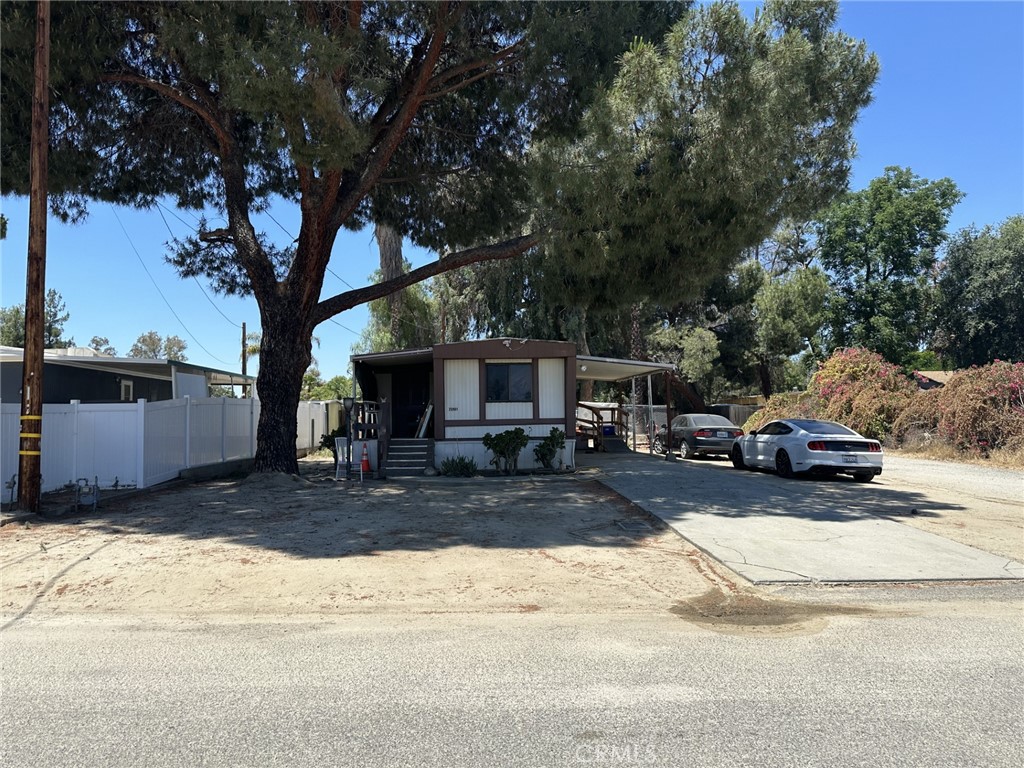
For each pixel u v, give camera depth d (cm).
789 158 1295
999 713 421
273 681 480
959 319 3888
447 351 1745
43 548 874
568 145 1335
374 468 1719
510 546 895
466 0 1320
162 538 932
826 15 1333
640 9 1419
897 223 3825
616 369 2150
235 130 1639
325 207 1432
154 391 2378
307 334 1535
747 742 385
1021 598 686
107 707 438
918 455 2203
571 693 455
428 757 370
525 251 1603
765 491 1325
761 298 3559
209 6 1155
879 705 433
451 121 1680
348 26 1282
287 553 853
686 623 612
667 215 1286
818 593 701
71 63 1251
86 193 1634
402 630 595
